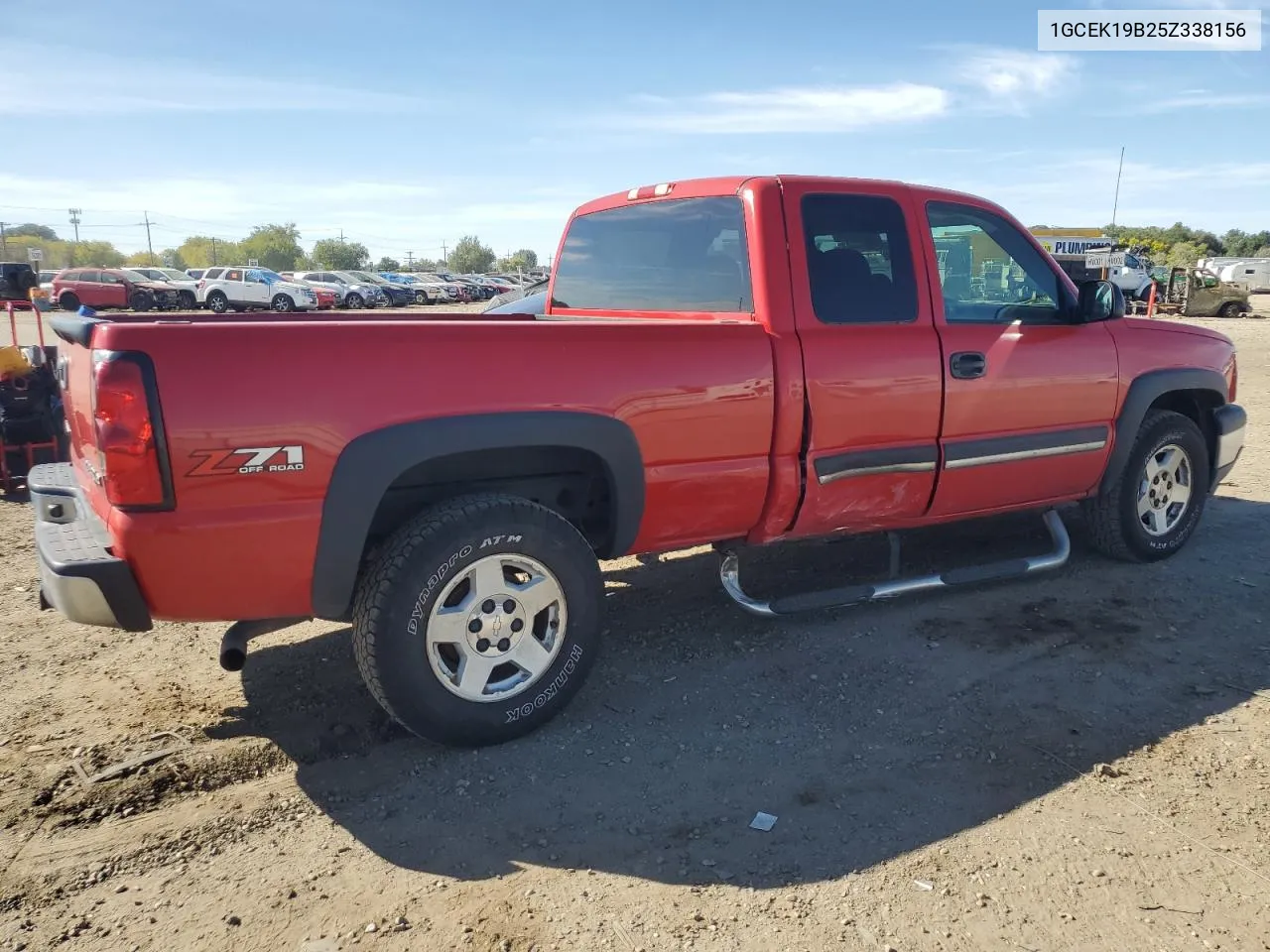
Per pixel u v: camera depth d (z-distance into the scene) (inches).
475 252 4296.3
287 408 115.0
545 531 132.7
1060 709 145.9
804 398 151.6
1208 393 214.7
